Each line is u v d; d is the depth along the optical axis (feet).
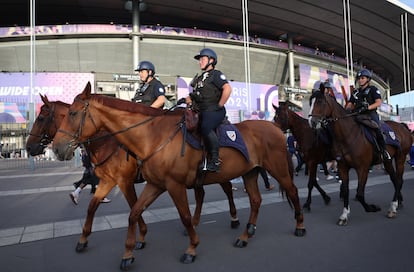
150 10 103.91
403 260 10.96
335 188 28.19
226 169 12.10
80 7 100.73
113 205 22.53
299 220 14.32
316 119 16.01
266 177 27.91
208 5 101.04
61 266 11.20
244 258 11.64
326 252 12.01
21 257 12.17
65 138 10.49
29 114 53.26
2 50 90.68
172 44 101.04
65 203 23.58
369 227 15.35
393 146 18.67
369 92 17.72
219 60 108.17
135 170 13.32
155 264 11.23
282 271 10.32
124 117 11.06
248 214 18.95
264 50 115.55
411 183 30.12
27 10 102.27
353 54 151.94
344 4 98.89
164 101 14.96
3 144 54.65
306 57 127.95
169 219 17.93
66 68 96.58
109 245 13.50
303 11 107.04
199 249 12.78
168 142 10.98
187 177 11.20
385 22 117.70
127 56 98.63
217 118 11.37
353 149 15.92
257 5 102.32
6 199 25.43
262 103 102.89
